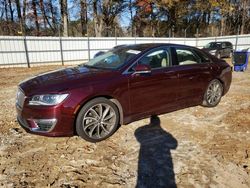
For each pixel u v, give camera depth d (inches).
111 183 99.0
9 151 124.2
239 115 178.7
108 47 748.6
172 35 1357.0
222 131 149.9
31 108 121.9
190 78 172.2
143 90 147.2
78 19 1122.7
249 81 334.3
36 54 616.7
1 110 195.3
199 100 186.2
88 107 127.9
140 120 167.2
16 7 1051.9
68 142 135.0
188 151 124.9
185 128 154.5
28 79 147.9
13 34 994.7
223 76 198.5
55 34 1112.8
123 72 140.9
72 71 150.6
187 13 1325.0
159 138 140.0
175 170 108.0
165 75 156.3
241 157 119.0
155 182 99.7
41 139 138.6
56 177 102.8
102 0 1085.1
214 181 100.3
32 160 116.0
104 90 131.0
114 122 139.6
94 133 134.8
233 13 1322.6
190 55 178.9
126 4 1229.1
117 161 115.5
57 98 120.2
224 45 757.3
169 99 162.9
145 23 1338.6
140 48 159.8
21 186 96.6
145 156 120.1
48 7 1085.1
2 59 565.0
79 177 103.0
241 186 97.3
